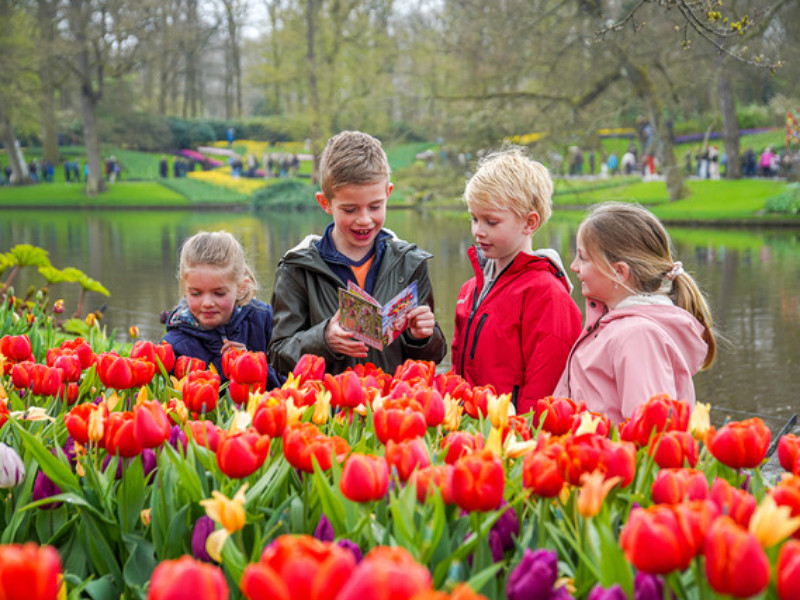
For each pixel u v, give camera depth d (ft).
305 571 3.31
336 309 11.92
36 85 146.51
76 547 5.87
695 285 10.30
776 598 4.26
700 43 66.49
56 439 7.18
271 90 208.54
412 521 4.96
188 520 5.80
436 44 111.65
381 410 6.00
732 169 116.37
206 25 184.34
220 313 12.43
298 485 6.40
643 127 125.80
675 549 4.00
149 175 180.96
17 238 84.99
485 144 97.71
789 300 42.37
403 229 90.43
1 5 141.38
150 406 5.91
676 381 9.50
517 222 11.50
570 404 6.72
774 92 111.55
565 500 5.65
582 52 85.05
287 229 93.25
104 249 73.56
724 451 5.60
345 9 151.23
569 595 4.51
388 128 146.20
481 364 11.83
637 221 10.03
